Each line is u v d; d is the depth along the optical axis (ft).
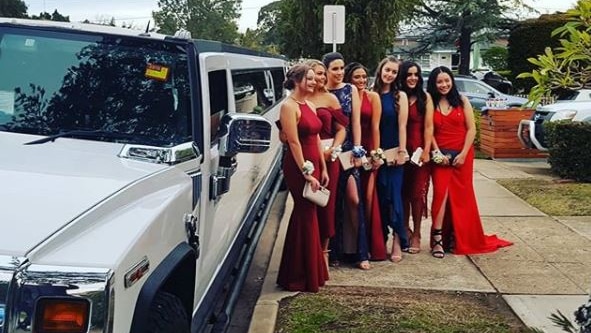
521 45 80.02
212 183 12.85
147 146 11.32
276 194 29.37
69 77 12.50
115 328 7.70
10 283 7.18
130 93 12.36
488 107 49.78
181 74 12.59
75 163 10.16
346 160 19.75
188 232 10.85
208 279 13.48
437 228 21.91
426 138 21.27
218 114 14.44
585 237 24.41
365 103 20.21
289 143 17.29
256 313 16.75
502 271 20.42
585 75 9.36
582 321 9.43
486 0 109.91
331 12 37.27
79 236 8.02
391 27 75.31
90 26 13.39
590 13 9.02
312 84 17.29
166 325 9.34
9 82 12.46
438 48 119.24
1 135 11.29
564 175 36.17
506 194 32.35
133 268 8.20
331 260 20.62
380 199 21.20
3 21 13.17
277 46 99.96
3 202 8.27
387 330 15.79
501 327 16.11
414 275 19.98
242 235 18.21
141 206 9.33
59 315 7.30
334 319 16.42
